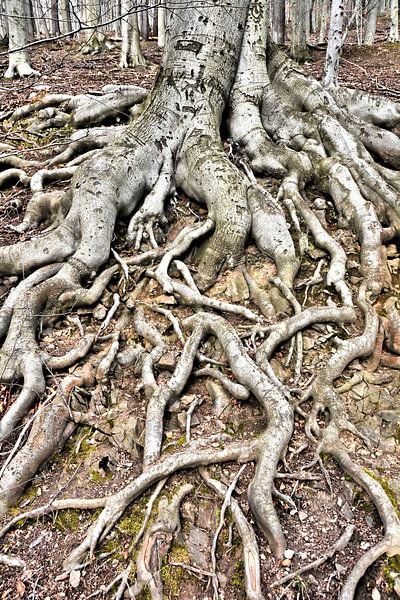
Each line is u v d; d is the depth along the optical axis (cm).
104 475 198
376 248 282
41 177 362
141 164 317
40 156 418
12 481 191
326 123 346
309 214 306
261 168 345
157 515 179
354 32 1373
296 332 243
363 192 318
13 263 282
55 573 170
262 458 191
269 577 165
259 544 174
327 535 178
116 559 172
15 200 353
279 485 192
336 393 222
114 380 235
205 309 262
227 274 282
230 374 230
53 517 185
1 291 280
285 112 364
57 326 258
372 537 177
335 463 201
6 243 311
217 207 298
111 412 220
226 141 371
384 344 247
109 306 267
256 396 214
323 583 165
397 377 233
